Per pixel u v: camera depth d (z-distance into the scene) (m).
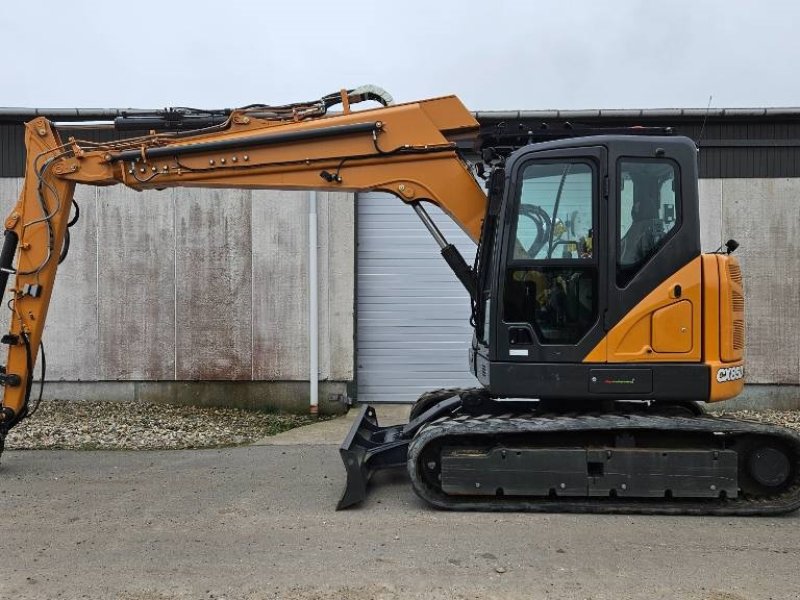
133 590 3.31
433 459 4.64
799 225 8.53
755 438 4.48
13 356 5.47
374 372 9.15
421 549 3.83
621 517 4.41
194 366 8.70
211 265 8.67
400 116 5.05
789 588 3.32
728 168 8.57
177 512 4.54
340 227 8.67
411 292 9.12
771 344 8.57
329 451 6.46
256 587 3.33
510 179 4.64
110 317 8.73
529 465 4.46
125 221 8.70
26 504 4.71
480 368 5.03
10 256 5.53
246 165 5.12
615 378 4.46
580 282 4.54
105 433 7.19
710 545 3.89
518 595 3.24
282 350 8.65
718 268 4.50
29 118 8.63
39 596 3.25
